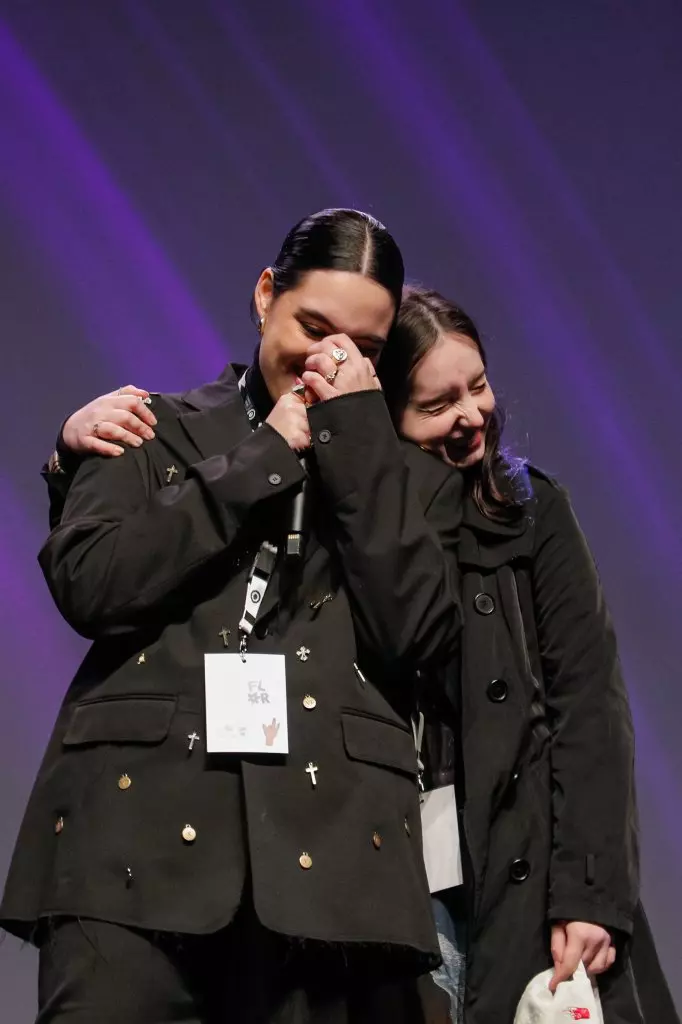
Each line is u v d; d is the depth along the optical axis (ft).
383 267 13.92
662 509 24.53
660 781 23.86
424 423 15.30
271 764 12.29
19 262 24.76
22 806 23.11
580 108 25.64
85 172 25.16
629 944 14.49
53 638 23.73
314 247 13.89
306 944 12.17
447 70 25.81
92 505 13.14
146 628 12.77
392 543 12.92
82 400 24.53
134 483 13.43
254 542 13.10
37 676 23.58
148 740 12.26
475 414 15.21
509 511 15.15
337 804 12.35
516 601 14.99
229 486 12.71
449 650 13.80
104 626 12.64
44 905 12.09
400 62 25.84
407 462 14.96
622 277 25.16
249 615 12.72
